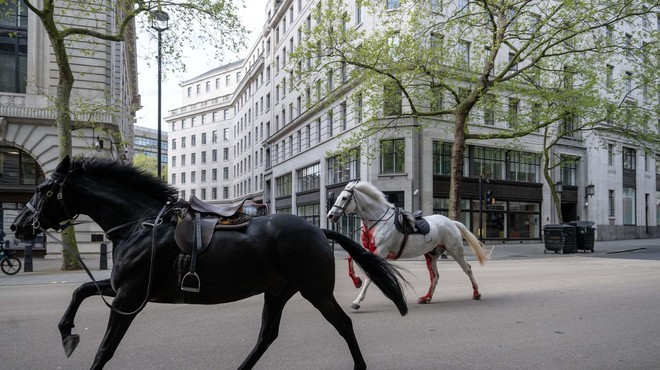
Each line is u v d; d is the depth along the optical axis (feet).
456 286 34.37
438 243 27.53
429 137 91.09
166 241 12.24
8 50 66.80
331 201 75.46
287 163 143.74
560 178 117.60
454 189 61.52
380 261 14.05
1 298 29.71
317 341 18.10
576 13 57.62
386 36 61.26
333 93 71.67
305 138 127.34
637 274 42.52
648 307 25.45
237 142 231.09
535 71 69.72
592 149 123.54
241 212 13.44
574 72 66.90
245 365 12.84
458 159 61.62
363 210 26.66
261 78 181.68
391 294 14.03
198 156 271.08
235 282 12.39
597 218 123.13
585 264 55.11
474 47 71.77
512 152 106.73
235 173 234.79
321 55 61.21
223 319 22.40
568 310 24.61
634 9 59.06
